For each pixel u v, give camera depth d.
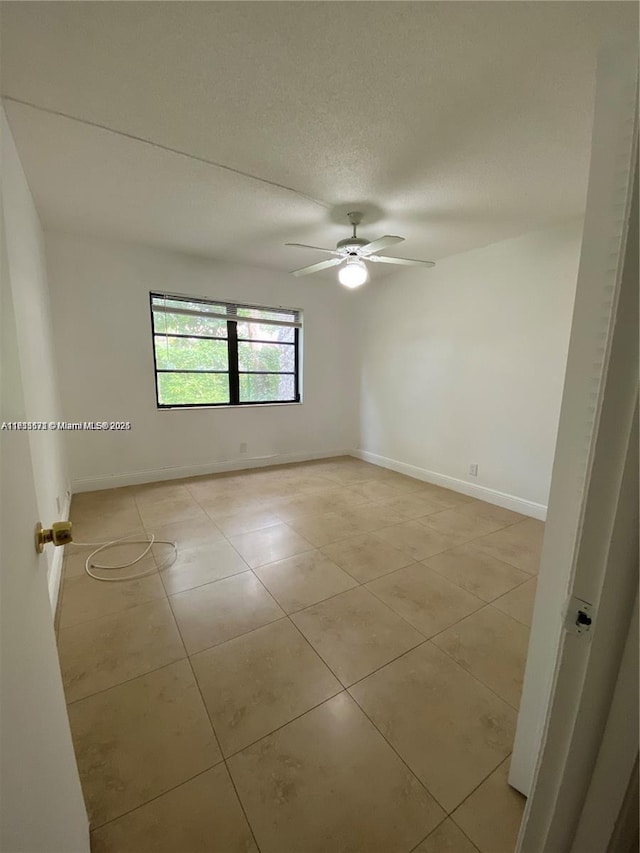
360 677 1.45
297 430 4.65
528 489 3.09
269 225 2.80
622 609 0.41
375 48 1.24
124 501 3.25
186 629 1.70
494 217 2.60
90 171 2.03
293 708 1.32
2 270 0.66
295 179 2.09
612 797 0.44
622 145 0.70
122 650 1.57
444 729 1.25
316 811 1.02
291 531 2.72
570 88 1.41
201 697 1.35
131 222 2.78
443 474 3.81
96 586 2.02
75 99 1.49
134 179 2.12
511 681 1.45
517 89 1.42
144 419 3.67
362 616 1.80
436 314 3.73
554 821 0.50
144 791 1.05
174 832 0.96
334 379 4.82
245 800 1.04
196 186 2.20
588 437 0.82
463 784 1.09
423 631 1.71
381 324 4.39
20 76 1.36
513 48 1.24
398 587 2.04
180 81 1.40
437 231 2.88
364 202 2.38
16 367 0.73
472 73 1.34
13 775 0.51
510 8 1.11
